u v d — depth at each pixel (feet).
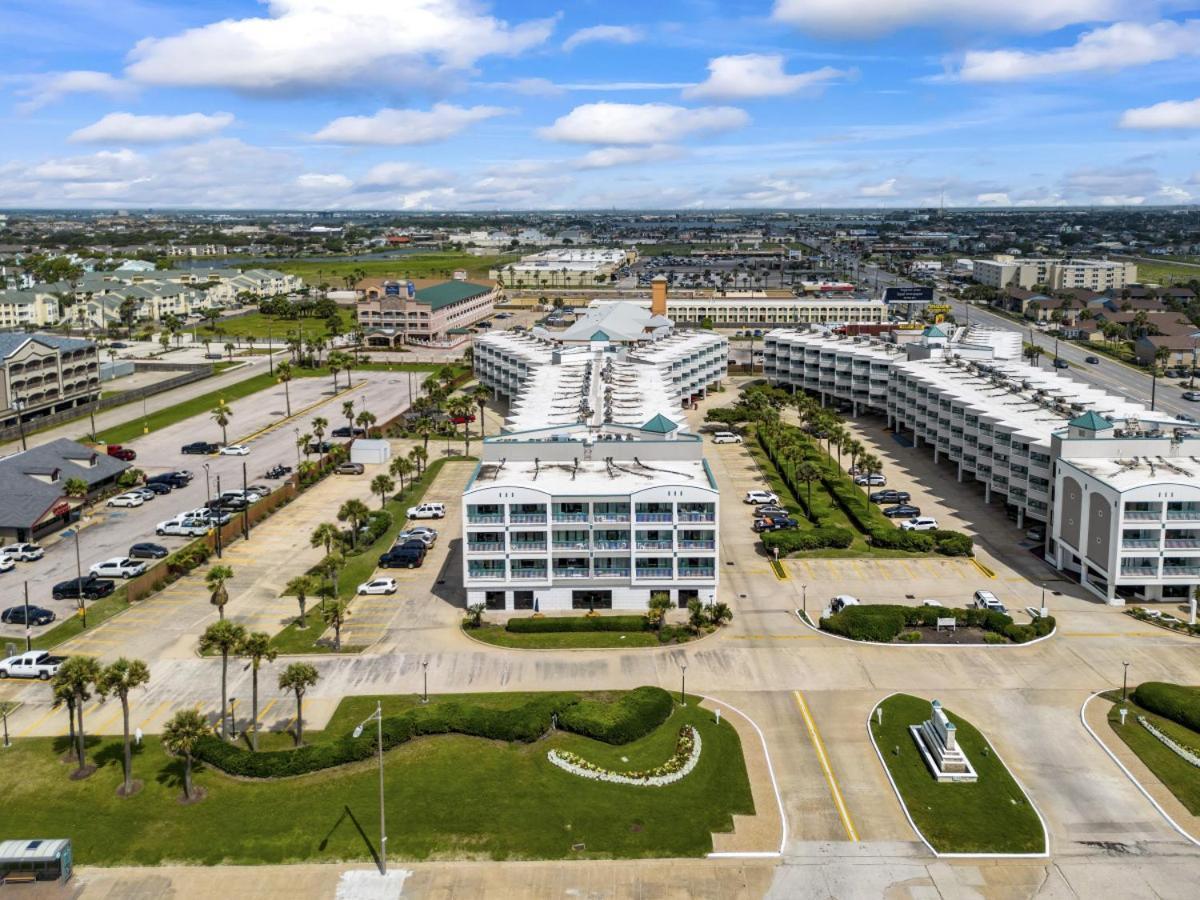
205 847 239.50
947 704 309.83
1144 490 382.01
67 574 429.38
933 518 508.94
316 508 529.86
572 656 347.15
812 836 243.81
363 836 242.99
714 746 283.38
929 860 234.99
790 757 279.49
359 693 318.45
